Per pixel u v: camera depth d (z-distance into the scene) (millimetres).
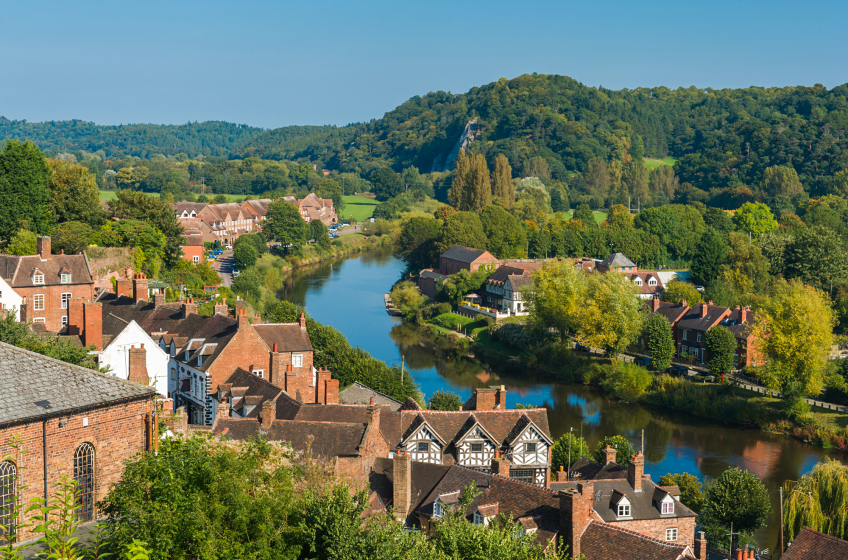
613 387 125938
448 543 37281
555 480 77188
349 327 167375
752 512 71750
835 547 54312
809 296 114625
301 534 34375
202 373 85250
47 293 107812
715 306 144500
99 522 32844
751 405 113812
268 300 162250
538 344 145375
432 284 195250
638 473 63438
